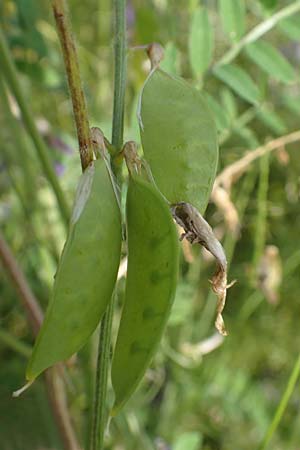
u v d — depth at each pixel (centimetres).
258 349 32
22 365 25
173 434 28
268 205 29
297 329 32
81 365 19
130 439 24
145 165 11
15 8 24
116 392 11
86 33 34
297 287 32
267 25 21
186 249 15
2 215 27
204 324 29
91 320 11
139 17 22
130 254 11
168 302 10
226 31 21
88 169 11
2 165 26
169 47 19
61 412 18
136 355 11
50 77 25
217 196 22
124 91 12
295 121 31
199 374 29
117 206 11
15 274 19
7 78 18
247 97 21
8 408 25
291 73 21
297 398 31
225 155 25
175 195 11
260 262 26
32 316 19
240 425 29
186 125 12
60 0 10
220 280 11
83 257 10
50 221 25
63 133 25
